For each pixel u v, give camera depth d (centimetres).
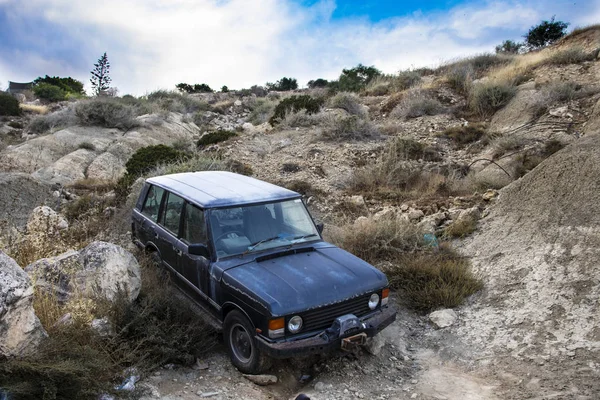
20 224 885
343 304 436
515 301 548
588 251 563
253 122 2305
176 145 1608
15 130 2406
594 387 382
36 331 368
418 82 1975
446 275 628
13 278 355
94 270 482
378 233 736
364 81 2456
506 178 966
